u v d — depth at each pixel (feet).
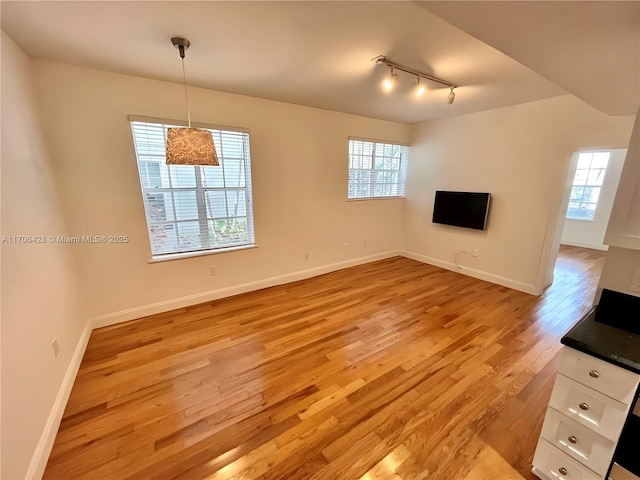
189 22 5.49
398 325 9.37
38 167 6.61
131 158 8.84
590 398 3.82
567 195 11.29
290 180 12.40
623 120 9.02
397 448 5.08
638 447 3.63
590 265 16.33
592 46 4.52
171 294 10.32
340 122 13.43
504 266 12.85
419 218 16.56
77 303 7.98
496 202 12.80
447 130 14.39
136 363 7.39
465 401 6.17
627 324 4.27
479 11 3.69
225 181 10.80
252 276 12.14
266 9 5.06
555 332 8.97
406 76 8.32
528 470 4.71
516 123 11.69
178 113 9.31
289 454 4.96
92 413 5.79
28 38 6.04
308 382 6.73
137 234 9.34
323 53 6.86
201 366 7.29
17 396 4.25
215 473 4.63
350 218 15.06
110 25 5.58
